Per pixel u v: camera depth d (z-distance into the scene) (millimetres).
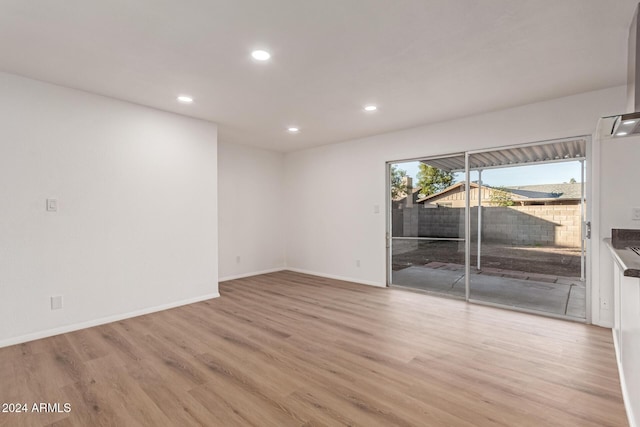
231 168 5793
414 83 3135
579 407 1978
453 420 1859
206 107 3844
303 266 6340
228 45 2438
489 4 1946
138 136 3734
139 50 2508
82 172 3322
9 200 2904
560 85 3180
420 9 1997
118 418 1883
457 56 2607
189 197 4203
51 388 2199
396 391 2160
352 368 2475
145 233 3791
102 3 1928
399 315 3721
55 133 3152
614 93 3215
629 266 1522
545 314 3658
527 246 3893
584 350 2768
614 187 3223
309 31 2250
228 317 3668
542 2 1927
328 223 5891
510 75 2953
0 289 2855
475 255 4297
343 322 3498
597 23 2137
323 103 3703
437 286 4680
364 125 4617
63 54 2562
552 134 3564
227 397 2096
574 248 3568
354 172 5492
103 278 3461
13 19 2082
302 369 2463
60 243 3182
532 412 1930
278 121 4418
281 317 3666
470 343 2928
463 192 4371
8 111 2900
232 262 5805
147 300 3801
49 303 3113
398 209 5066
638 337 1648
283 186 6672
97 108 3422
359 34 2289
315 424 1828
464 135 4242
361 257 5410
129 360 2607
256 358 2648
